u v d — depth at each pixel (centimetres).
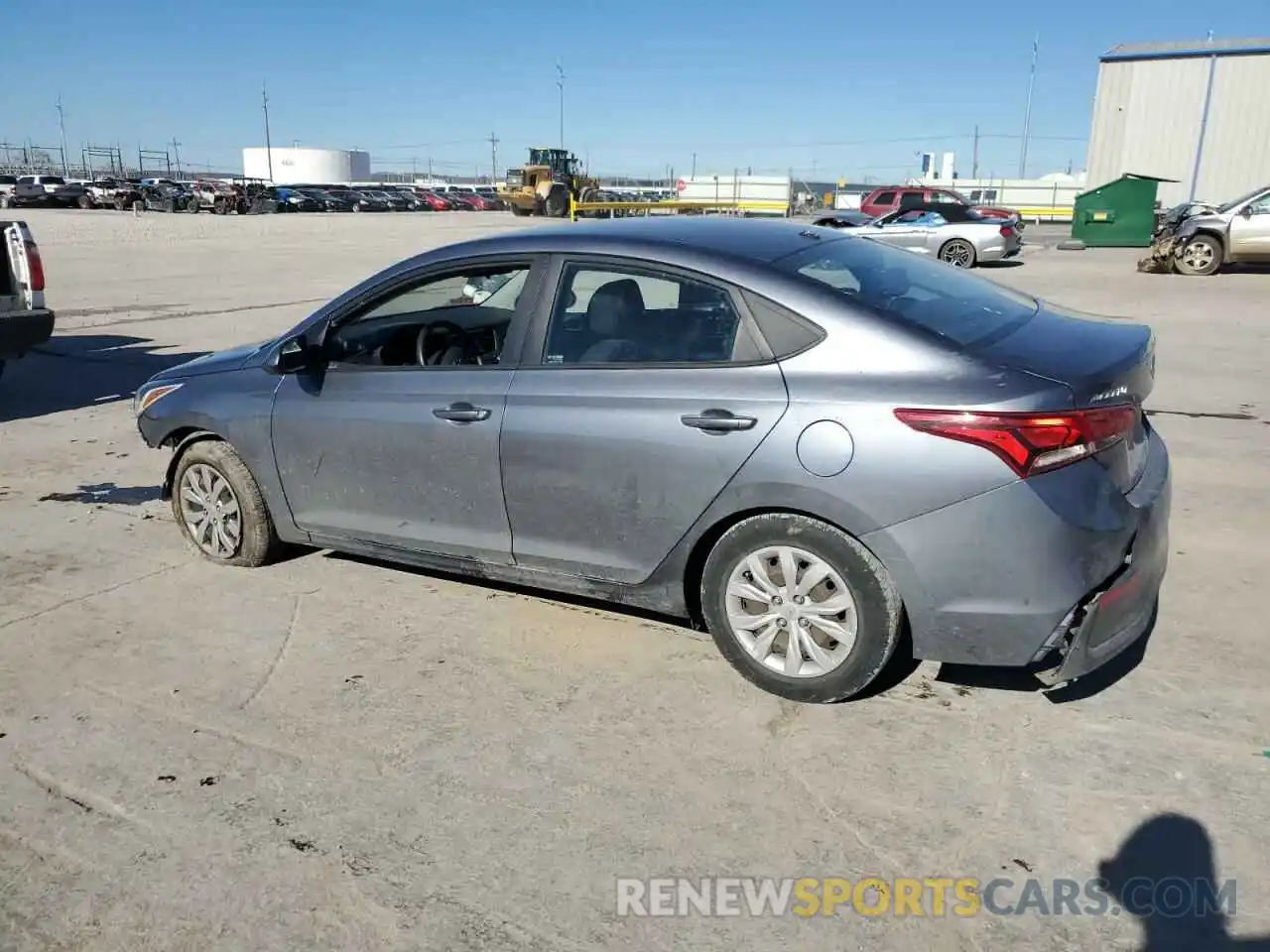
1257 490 553
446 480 388
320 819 283
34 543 505
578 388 354
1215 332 1122
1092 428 292
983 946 234
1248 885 251
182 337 1141
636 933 239
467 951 235
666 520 342
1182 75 3450
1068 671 301
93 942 239
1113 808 280
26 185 5962
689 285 342
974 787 290
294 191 6072
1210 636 380
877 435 301
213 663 376
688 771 303
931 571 301
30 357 1025
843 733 320
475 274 390
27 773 308
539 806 287
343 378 416
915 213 2123
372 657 379
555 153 5244
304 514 439
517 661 373
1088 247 2662
